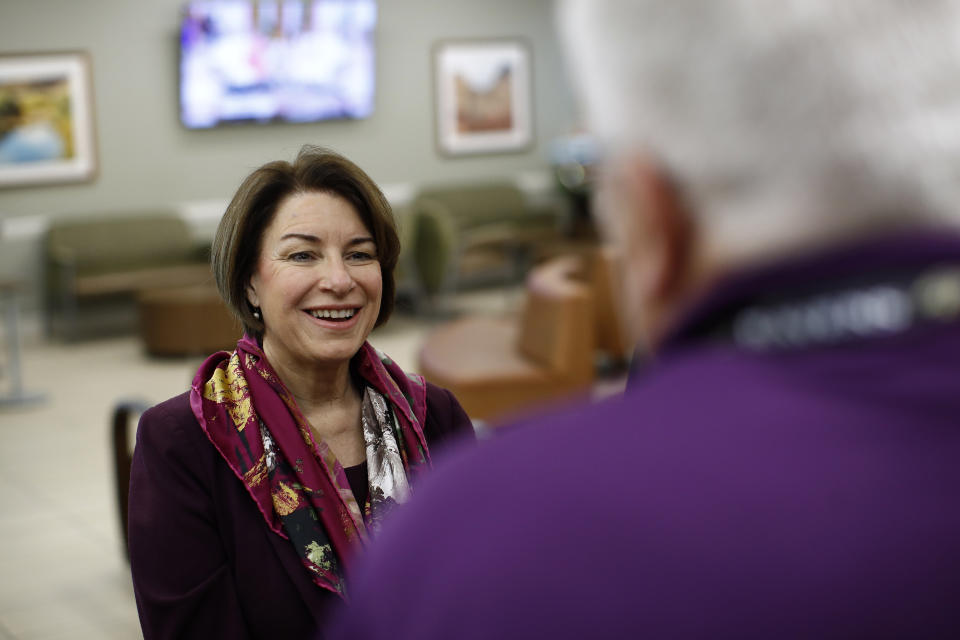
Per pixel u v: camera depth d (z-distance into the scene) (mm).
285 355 1833
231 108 10633
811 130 518
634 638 501
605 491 533
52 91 9969
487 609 519
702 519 515
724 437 536
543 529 528
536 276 6066
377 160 11547
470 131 12008
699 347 585
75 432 6730
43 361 9039
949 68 515
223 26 10430
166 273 10047
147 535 1670
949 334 519
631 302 631
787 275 533
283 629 1663
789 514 509
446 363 5727
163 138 10477
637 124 566
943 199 512
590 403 611
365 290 1812
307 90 10945
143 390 7871
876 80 512
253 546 1680
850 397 527
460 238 11258
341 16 10945
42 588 4320
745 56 526
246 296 1851
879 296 519
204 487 1700
